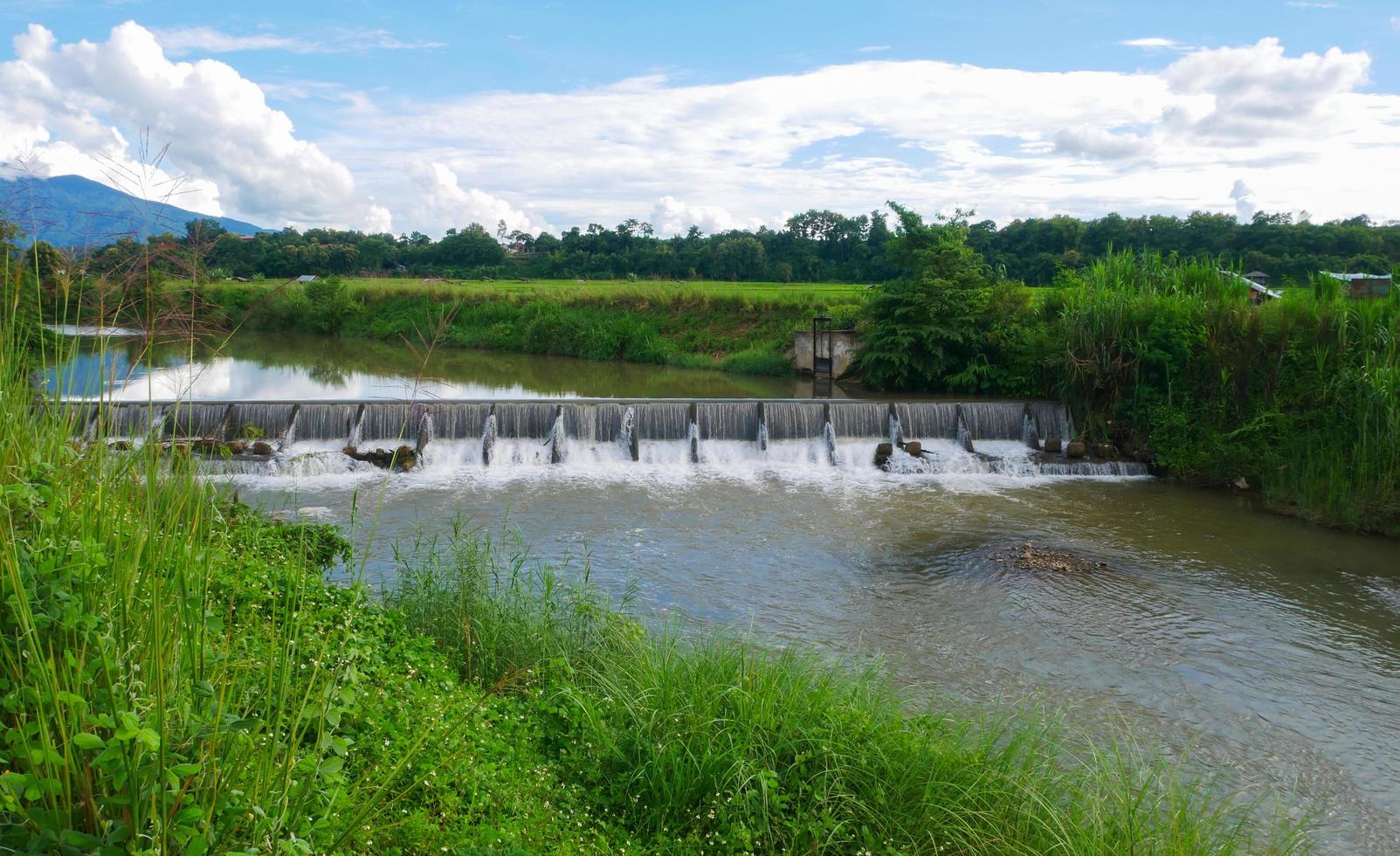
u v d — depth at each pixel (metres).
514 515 17.09
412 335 52.16
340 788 3.89
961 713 9.62
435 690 6.68
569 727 7.04
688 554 15.07
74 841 2.78
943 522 17.42
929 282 31.17
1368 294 24.09
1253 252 55.81
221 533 6.51
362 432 21.67
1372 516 17.17
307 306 56.19
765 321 43.56
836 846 6.09
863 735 6.98
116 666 3.21
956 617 12.52
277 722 3.58
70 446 4.27
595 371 39.91
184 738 3.32
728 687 7.32
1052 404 24.16
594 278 96.94
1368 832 7.98
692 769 6.48
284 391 30.84
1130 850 6.09
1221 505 19.16
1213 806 8.09
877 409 23.59
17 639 3.20
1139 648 11.66
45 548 3.59
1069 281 30.86
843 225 106.38
